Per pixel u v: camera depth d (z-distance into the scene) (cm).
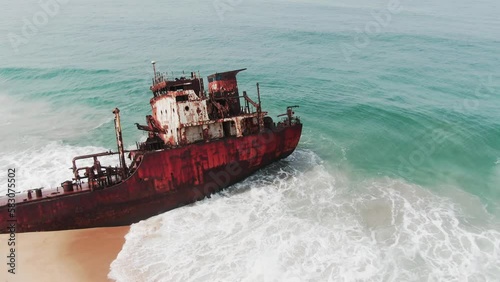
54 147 2566
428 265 1302
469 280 1234
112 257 1378
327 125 2805
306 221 1573
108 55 5312
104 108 3375
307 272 1259
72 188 1606
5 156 2422
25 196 1605
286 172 2053
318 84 3872
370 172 2059
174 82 1889
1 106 3553
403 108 3052
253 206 1720
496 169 2091
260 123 1941
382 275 1251
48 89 3988
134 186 1627
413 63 4700
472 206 1709
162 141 1919
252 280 1224
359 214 1627
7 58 5312
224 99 1948
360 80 3984
